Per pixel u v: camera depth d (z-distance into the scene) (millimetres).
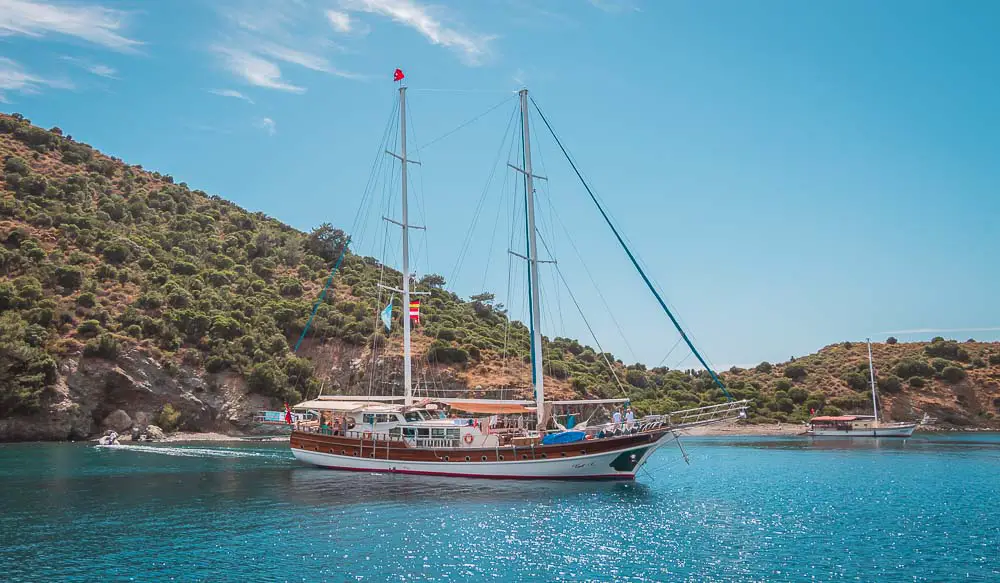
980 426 119312
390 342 92000
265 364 84250
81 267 89812
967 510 32625
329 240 130750
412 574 20594
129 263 97250
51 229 96750
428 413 45406
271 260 115875
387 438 43938
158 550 22969
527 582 19984
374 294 107875
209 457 55219
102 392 76125
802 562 22484
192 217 128125
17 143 127312
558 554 23031
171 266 101062
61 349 75188
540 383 41469
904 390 126562
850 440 92312
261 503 32000
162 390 79312
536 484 38438
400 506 31281
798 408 119688
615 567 21641
